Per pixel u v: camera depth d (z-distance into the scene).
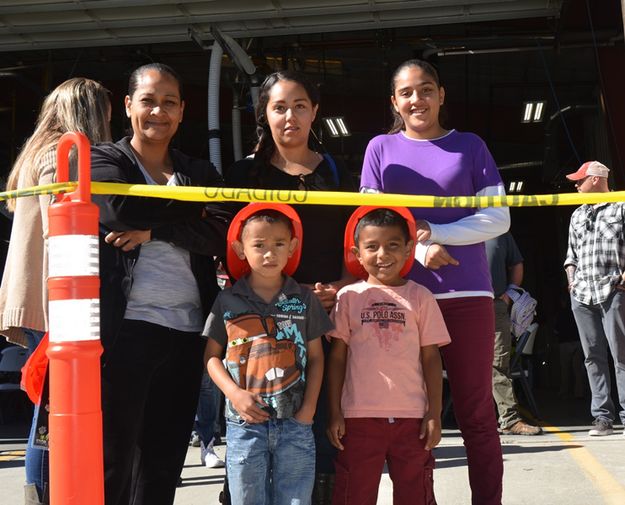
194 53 11.17
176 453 2.97
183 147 16.11
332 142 15.45
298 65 11.55
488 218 3.21
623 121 9.47
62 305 2.03
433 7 8.53
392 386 2.93
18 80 11.72
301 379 2.79
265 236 2.81
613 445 5.90
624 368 6.54
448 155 3.33
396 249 3.02
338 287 3.14
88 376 2.04
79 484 2.00
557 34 9.27
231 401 2.70
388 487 4.54
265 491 2.76
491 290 3.34
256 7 8.48
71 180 2.79
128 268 2.77
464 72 12.82
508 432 6.75
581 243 6.78
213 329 2.85
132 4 8.26
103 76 12.88
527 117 13.87
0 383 9.27
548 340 12.72
